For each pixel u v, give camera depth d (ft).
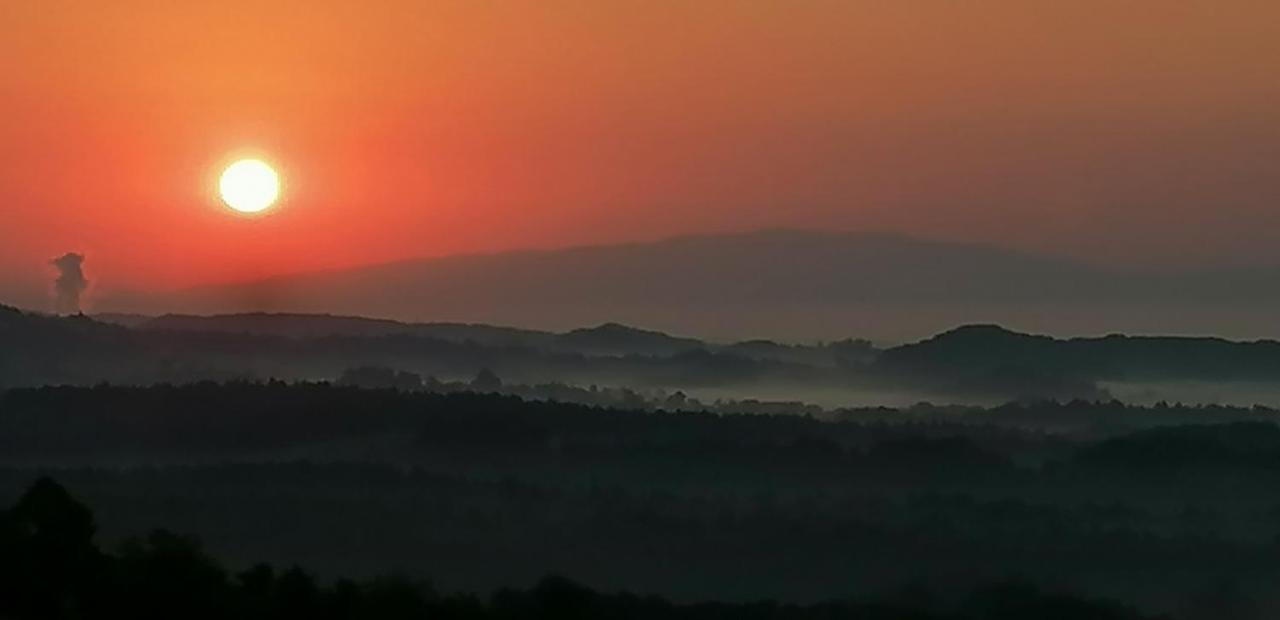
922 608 499.10
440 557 512.63
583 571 509.35
